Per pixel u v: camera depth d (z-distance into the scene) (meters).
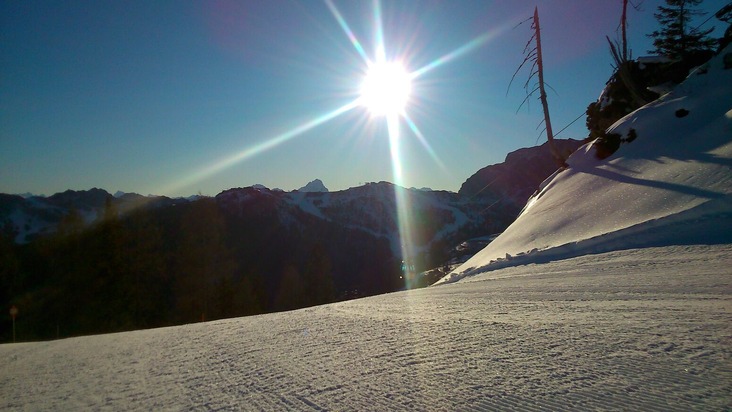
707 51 30.98
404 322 8.41
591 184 23.03
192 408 4.79
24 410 5.49
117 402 5.31
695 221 14.98
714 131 20.78
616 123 28.56
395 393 4.53
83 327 43.12
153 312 46.25
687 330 5.64
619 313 7.13
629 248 15.09
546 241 19.02
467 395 4.27
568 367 4.75
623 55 31.25
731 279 9.25
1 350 12.63
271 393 4.98
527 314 7.90
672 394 3.81
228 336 9.20
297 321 10.19
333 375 5.37
